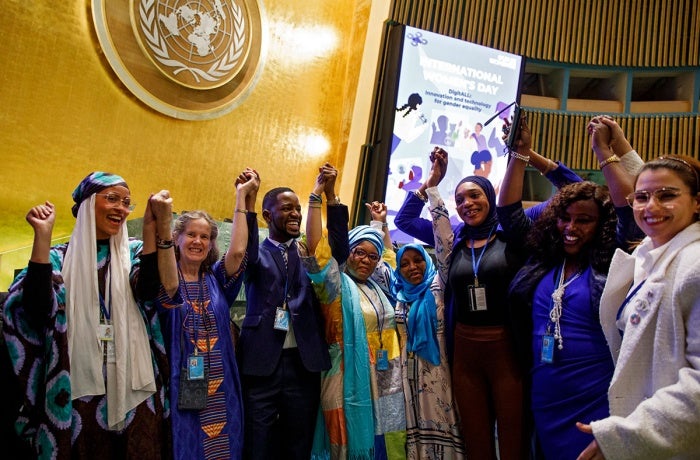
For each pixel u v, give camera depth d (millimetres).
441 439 2896
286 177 5098
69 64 4016
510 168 2840
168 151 4465
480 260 2826
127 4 4203
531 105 6625
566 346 2311
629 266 1930
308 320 2820
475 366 2777
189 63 4461
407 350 3068
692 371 1483
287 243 2975
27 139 3850
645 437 1453
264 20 4891
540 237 2586
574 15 6500
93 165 4113
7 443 2436
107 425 2195
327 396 2840
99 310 2268
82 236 2279
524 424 2652
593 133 2520
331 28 5406
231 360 2564
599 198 2445
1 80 3760
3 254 3717
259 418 2625
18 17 3830
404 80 5258
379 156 5215
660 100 7164
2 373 2459
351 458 2734
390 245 3773
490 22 6051
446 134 5402
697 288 1548
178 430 2324
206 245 2607
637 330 1685
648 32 6488
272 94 5008
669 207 1719
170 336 2443
